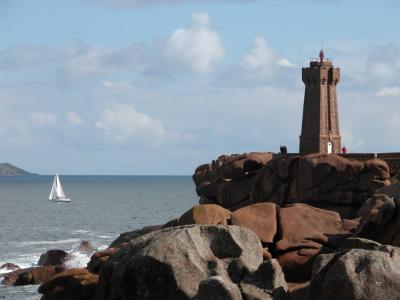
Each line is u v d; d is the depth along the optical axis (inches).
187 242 2479.1
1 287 4111.7
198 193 5615.2
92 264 3339.1
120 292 2464.3
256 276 2399.1
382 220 2785.4
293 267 2866.6
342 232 3019.2
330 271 2197.3
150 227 4402.1
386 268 2169.0
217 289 2230.6
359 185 4160.9
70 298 2982.3
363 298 2123.5
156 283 2412.6
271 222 3043.8
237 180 4849.9
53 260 4781.0
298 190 4320.9
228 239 2529.5
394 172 4411.9
